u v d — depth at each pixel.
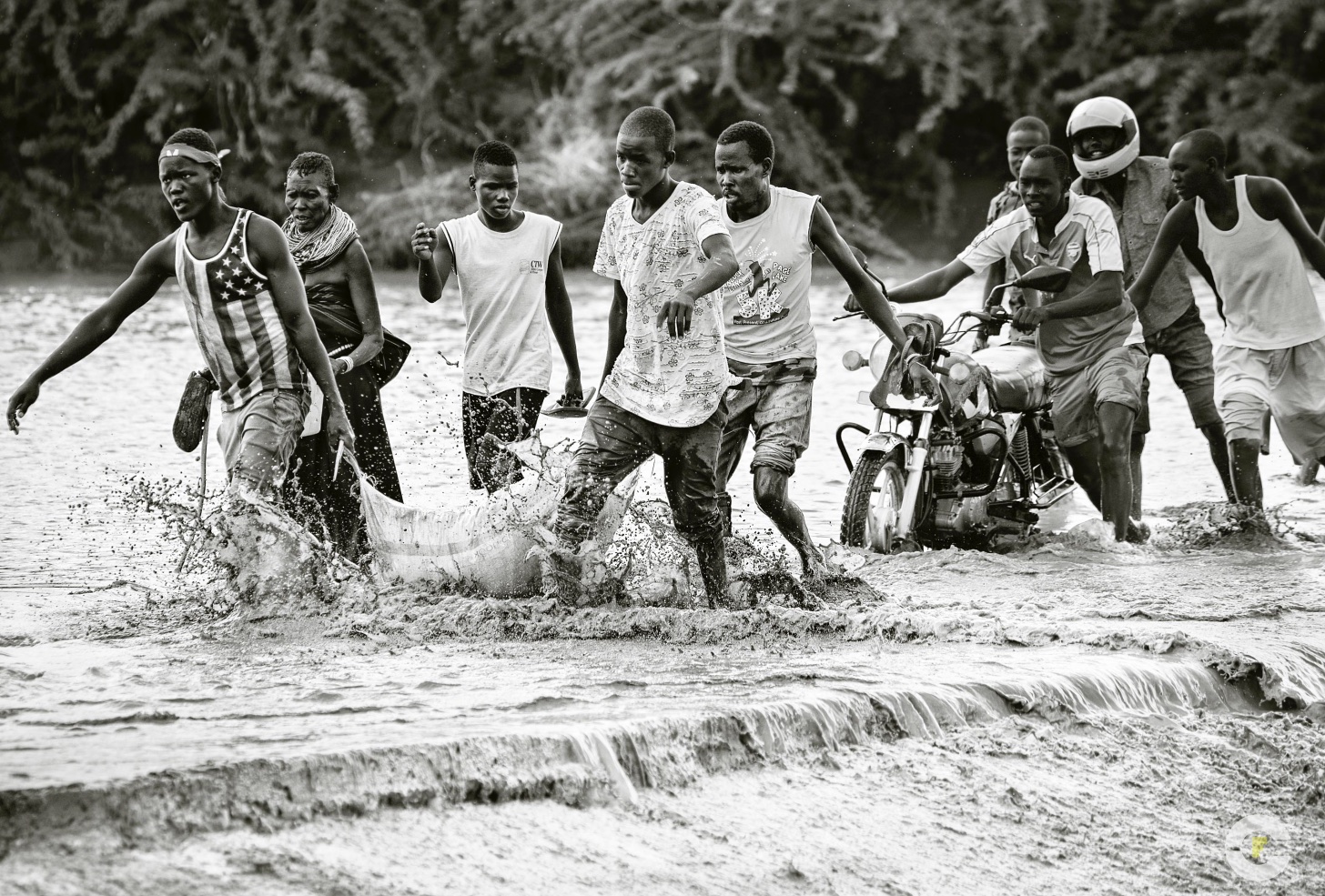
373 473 16.14
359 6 76.94
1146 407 19.72
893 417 18.16
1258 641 13.19
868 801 9.66
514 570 14.09
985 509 18.64
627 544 14.93
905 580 16.11
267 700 10.39
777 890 8.46
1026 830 9.80
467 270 17.36
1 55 76.75
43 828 7.68
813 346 15.20
